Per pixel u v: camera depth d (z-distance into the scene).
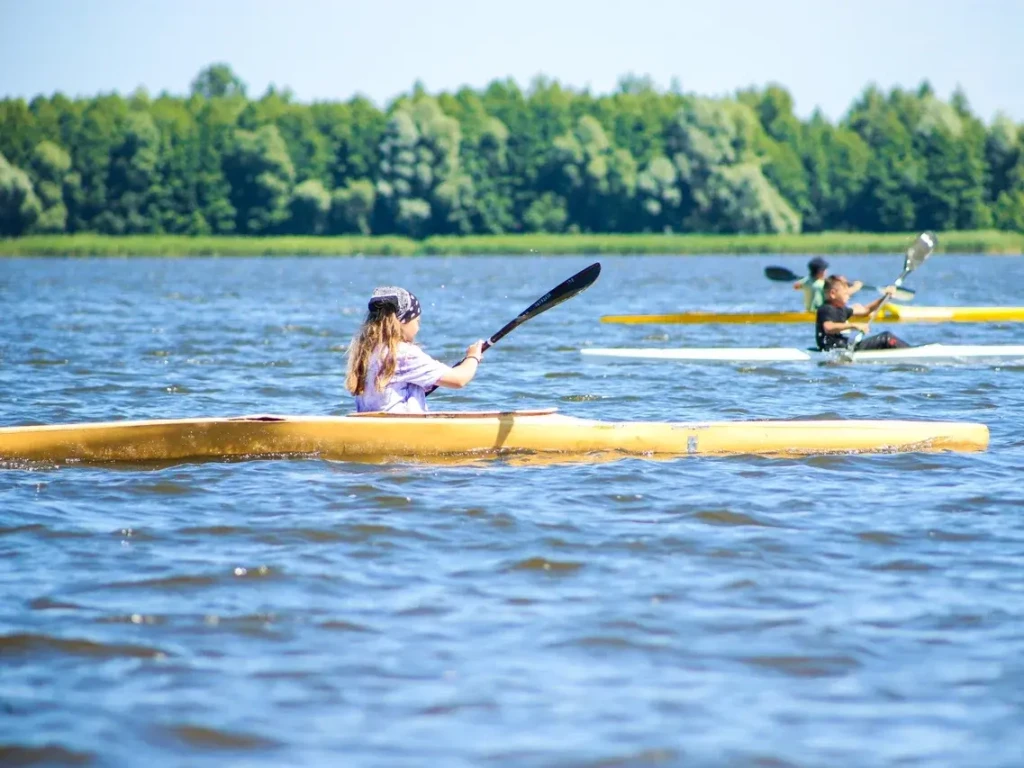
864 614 20.58
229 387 50.28
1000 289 144.75
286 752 15.93
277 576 22.53
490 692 17.66
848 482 30.03
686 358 58.88
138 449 32.59
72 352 65.19
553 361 61.12
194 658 18.81
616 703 17.33
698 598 21.38
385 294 33.75
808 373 54.47
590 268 35.47
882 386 49.44
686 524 26.00
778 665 18.56
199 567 23.02
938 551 24.06
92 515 26.80
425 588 21.92
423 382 33.78
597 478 30.41
